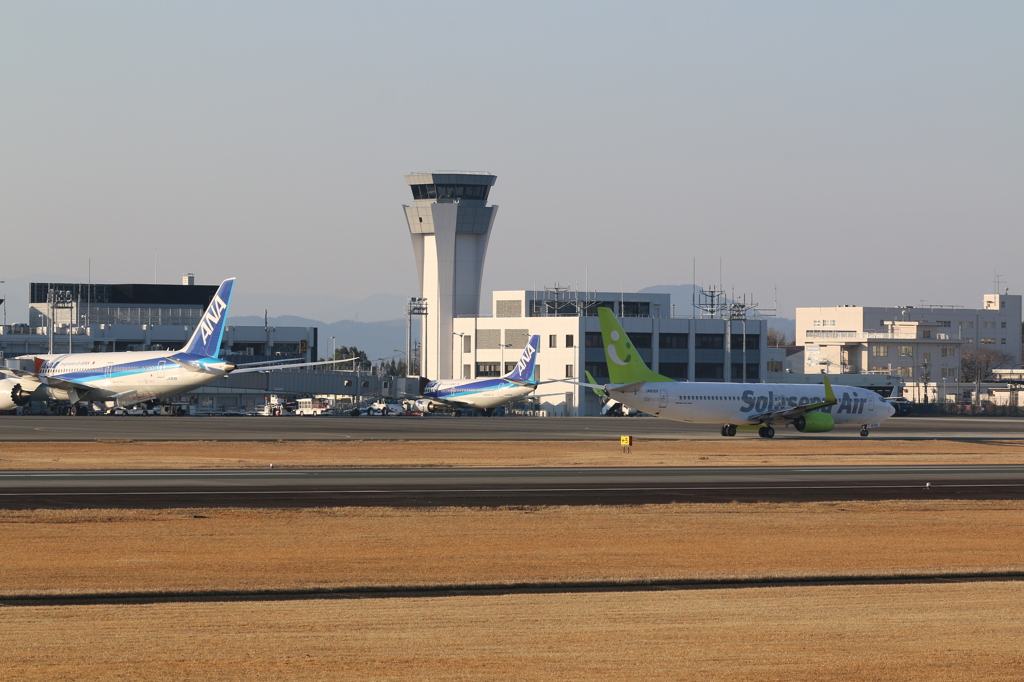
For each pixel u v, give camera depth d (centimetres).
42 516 13350
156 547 11181
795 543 11888
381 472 19900
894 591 9081
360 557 10731
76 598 8694
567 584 9469
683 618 7781
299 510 14150
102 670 6238
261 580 9525
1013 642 7019
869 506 15188
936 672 6278
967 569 10312
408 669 6269
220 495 15825
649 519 13638
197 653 6656
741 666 6372
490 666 6344
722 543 11838
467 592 9169
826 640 7056
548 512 14200
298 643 6919
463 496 15962
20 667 6300
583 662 6444
